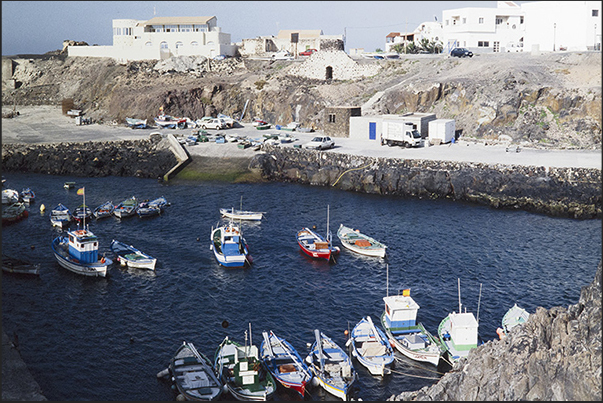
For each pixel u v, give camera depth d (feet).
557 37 452.76
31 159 339.77
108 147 356.38
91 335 151.94
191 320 161.38
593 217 250.57
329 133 371.97
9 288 180.14
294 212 262.88
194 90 433.07
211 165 327.47
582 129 321.93
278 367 134.82
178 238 229.25
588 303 112.68
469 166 287.07
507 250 213.25
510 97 339.98
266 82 435.94
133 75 474.49
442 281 187.83
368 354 140.97
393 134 333.21
